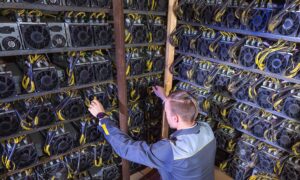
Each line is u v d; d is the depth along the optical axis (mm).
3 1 1167
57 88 1543
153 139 2551
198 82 2240
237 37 1864
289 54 1501
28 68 1402
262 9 1582
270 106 1706
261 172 1936
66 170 1793
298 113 1542
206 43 2037
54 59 1780
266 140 1803
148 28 1982
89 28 1578
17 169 1531
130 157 1273
